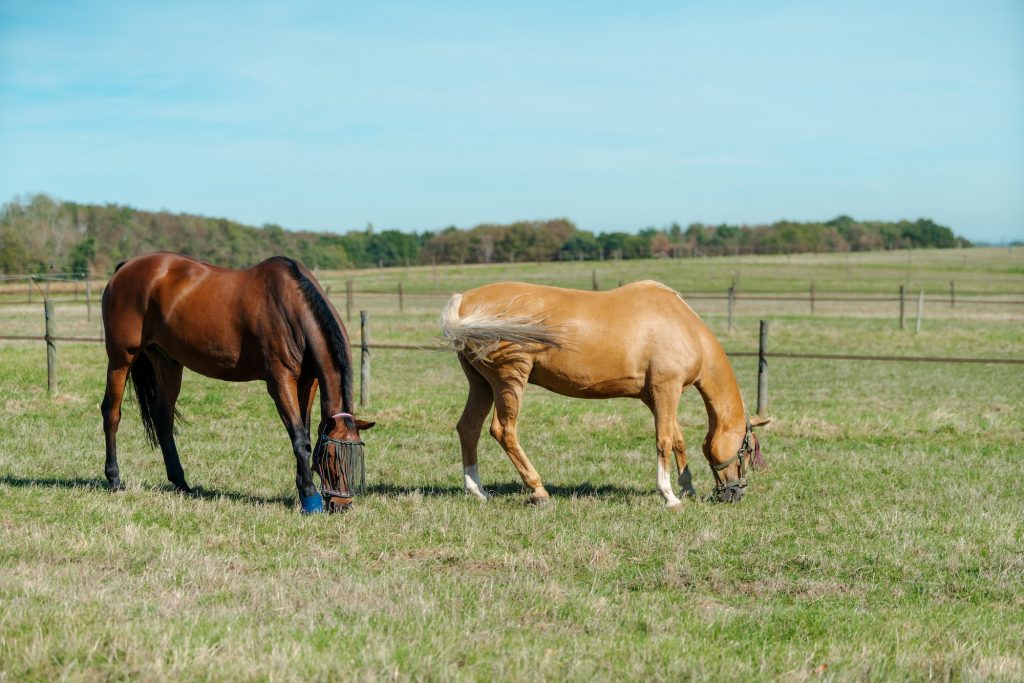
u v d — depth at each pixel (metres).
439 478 9.40
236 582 5.67
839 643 4.99
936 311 36.78
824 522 7.82
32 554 6.15
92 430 11.43
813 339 25.05
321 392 7.67
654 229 115.75
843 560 6.74
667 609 5.59
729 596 6.00
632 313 8.10
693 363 8.21
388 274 66.25
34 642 4.28
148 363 8.60
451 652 4.55
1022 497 8.77
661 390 8.18
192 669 4.14
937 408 14.52
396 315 31.78
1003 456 10.69
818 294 48.47
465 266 74.00
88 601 5.02
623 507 8.16
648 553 6.86
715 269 70.06
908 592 6.13
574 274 62.91
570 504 8.23
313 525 7.27
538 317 7.97
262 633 4.63
